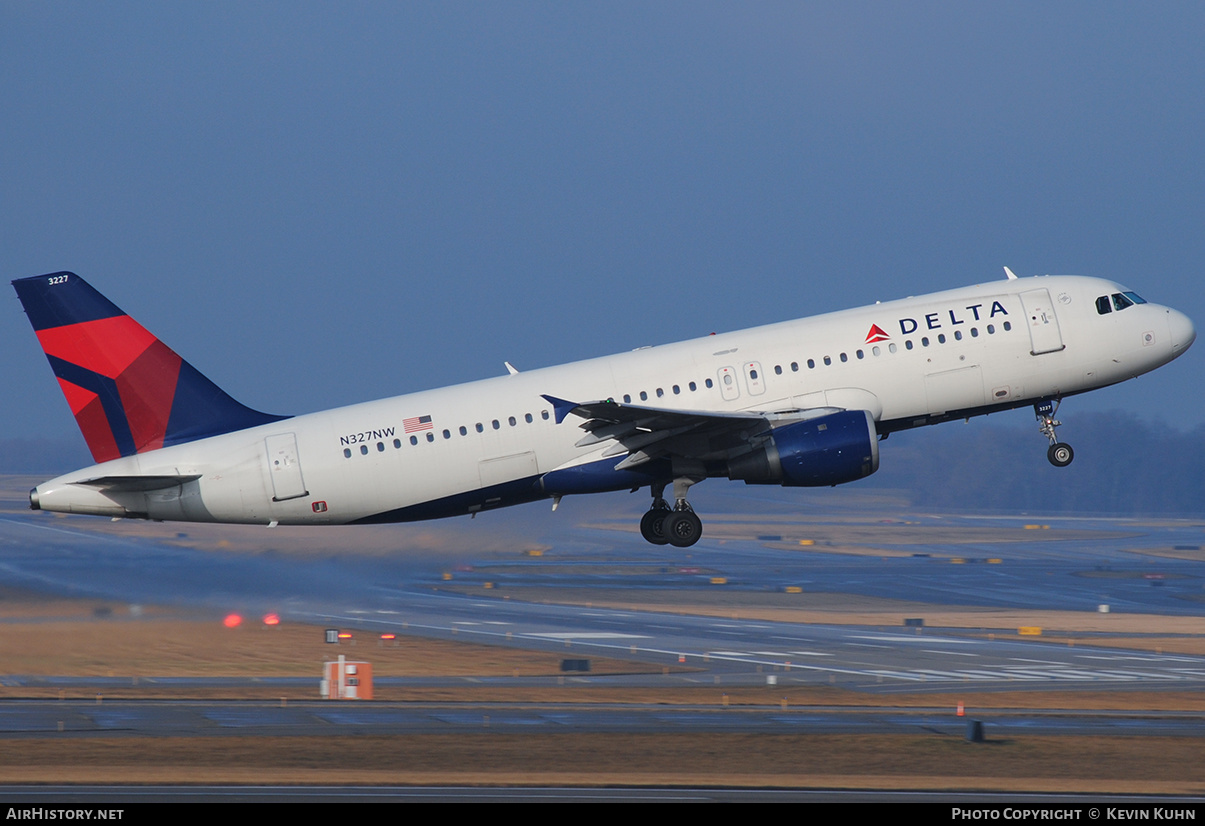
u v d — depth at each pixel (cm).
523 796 7762
